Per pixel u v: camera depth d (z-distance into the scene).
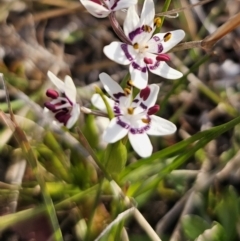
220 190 0.21
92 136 0.19
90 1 0.15
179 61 0.25
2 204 0.19
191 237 0.18
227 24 0.16
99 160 0.18
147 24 0.15
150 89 0.16
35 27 0.25
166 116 0.24
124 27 0.15
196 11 0.27
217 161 0.22
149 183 0.18
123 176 0.18
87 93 0.23
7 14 0.25
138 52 0.15
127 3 0.15
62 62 0.25
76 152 0.19
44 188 0.17
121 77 0.25
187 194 0.20
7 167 0.20
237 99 0.25
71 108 0.16
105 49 0.15
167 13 0.17
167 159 0.20
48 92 0.16
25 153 0.17
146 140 0.15
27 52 0.24
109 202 0.19
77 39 0.26
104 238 0.17
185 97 0.24
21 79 0.23
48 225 0.19
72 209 0.19
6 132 0.21
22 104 0.21
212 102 0.24
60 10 0.25
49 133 0.19
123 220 0.17
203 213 0.19
